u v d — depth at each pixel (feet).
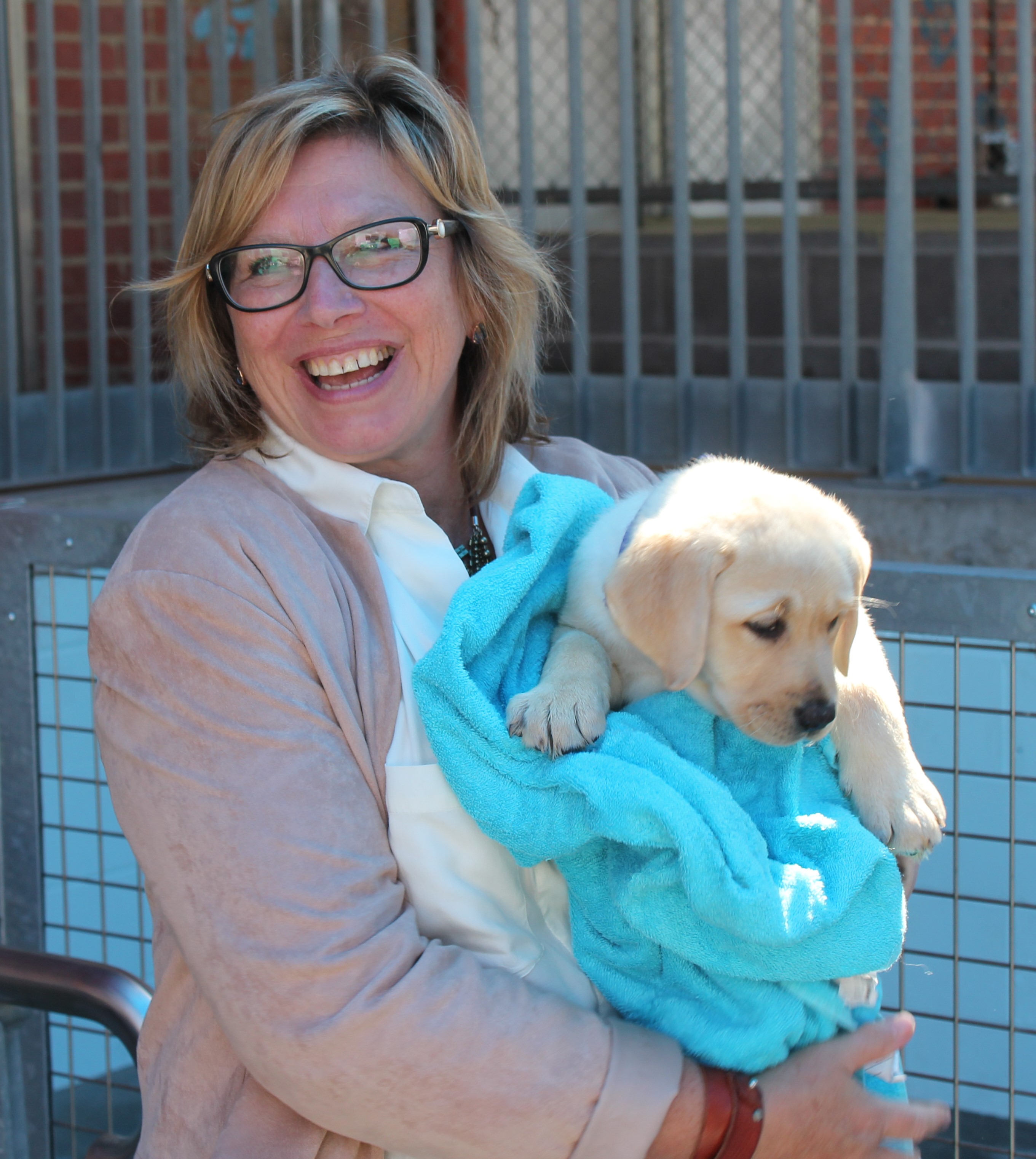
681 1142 4.52
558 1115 4.40
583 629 5.54
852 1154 4.69
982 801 8.05
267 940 4.42
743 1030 4.66
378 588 5.21
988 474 12.23
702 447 13.64
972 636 6.28
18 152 14.67
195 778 4.56
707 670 5.21
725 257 16.52
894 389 12.30
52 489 13.53
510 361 6.18
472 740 4.76
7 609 8.18
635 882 4.66
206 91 16.20
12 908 8.55
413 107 5.68
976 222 17.01
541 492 5.72
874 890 4.73
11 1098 6.66
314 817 4.54
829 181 17.02
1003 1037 8.77
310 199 5.32
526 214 13.33
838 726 5.28
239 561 4.88
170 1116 4.90
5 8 12.91
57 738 8.75
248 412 5.73
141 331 13.92
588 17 18.39
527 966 4.95
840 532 5.32
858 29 17.95
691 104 18.75
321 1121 4.48
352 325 5.32
